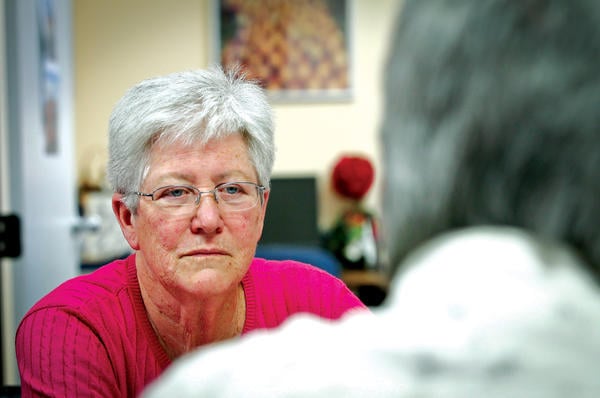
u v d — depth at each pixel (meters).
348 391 0.38
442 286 0.39
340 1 4.20
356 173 4.07
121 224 1.19
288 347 0.42
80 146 4.20
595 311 0.36
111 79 4.21
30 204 2.34
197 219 1.10
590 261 0.37
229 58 4.21
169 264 1.12
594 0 0.35
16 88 2.26
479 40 0.37
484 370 0.36
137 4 4.20
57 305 1.17
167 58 4.21
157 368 1.18
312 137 4.24
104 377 1.12
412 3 0.40
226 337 1.23
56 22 2.74
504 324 0.36
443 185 0.38
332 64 4.22
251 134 1.14
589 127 0.35
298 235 4.05
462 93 0.37
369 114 4.23
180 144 1.10
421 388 0.37
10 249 2.10
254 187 1.15
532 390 0.35
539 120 0.36
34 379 1.11
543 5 0.36
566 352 0.35
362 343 0.40
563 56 0.35
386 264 0.43
